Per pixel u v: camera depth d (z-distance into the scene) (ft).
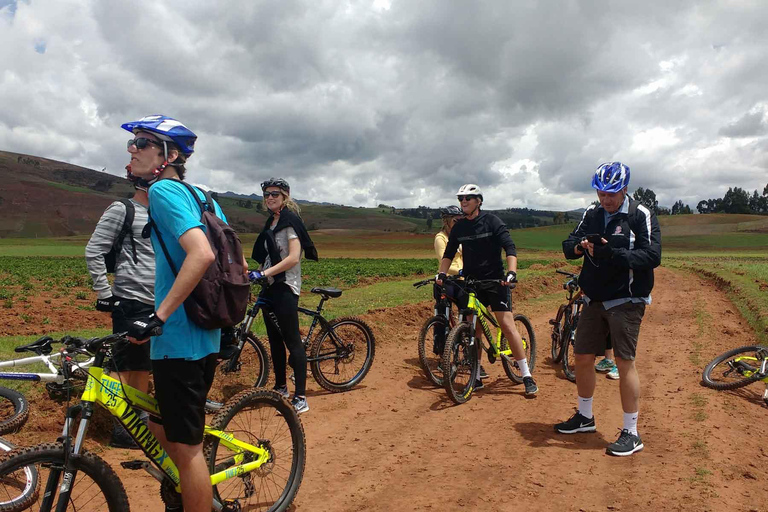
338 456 14.39
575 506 11.48
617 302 14.83
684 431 15.74
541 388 21.42
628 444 14.34
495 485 12.60
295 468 11.18
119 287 13.15
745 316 38.75
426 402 19.35
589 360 15.97
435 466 13.75
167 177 8.70
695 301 49.44
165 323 8.18
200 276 7.84
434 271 96.02
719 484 12.12
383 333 30.01
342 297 51.19
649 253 14.34
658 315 40.70
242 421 11.09
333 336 20.26
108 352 8.75
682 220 458.50
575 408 18.75
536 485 12.57
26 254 190.29
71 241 326.44
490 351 21.25
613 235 14.74
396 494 12.18
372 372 23.12
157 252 8.45
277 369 18.60
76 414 8.46
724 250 268.62
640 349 28.35
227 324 8.41
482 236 20.13
